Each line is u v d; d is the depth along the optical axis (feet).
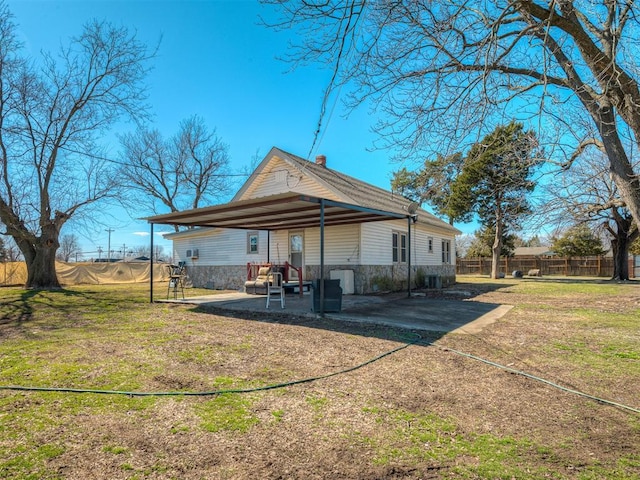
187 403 11.83
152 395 12.44
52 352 17.99
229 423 10.46
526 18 18.20
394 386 13.44
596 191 32.65
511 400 12.30
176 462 8.48
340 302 29.12
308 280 47.32
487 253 117.91
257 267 48.73
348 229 44.32
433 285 55.67
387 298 39.34
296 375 14.55
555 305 34.58
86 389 12.98
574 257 98.48
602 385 13.66
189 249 64.08
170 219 38.24
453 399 12.34
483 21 17.49
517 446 9.37
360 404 11.85
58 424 10.31
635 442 9.62
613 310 31.35
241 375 14.53
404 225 53.62
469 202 72.33
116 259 147.74
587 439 9.77
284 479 7.91
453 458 8.79
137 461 8.49
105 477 7.85
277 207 30.50
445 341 19.92
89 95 55.01
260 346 18.89
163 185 97.45
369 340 20.10
